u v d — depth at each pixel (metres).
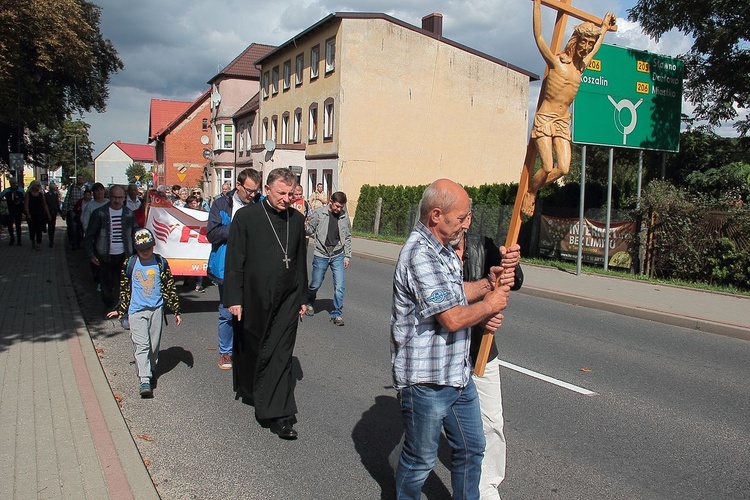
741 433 5.14
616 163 20.67
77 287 11.66
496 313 3.26
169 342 7.86
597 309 11.30
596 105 14.81
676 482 4.19
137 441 4.71
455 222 2.97
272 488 4.00
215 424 5.09
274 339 4.81
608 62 14.95
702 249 13.47
